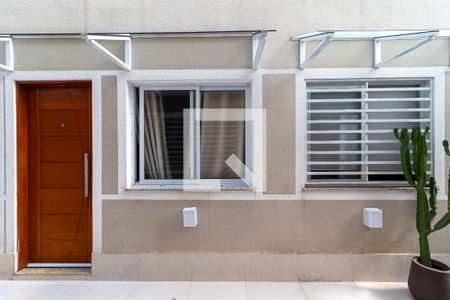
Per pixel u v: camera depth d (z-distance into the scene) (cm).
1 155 326
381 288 310
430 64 323
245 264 325
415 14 325
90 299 291
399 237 324
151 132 341
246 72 325
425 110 324
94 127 326
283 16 325
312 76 324
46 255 344
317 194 325
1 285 315
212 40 325
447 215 281
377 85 335
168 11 327
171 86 338
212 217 328
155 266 326
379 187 326
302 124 324
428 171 327
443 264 286
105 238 328
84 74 325
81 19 327
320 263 323
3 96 325
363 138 330
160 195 327
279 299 290
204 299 291
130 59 323
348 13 325
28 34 292
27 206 342
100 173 326
